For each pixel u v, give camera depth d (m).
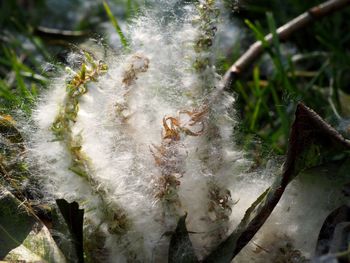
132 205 0.29
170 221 0.29
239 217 0.31
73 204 0.29
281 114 0.45
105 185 0.29
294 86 0.51
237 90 0.53
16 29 0.67
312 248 0.30
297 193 0.32
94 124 0.30
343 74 0.59
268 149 0.37
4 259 0.30
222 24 0.32
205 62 0.30
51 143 0.30
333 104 0.47
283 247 0.30
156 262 0.29
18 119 0.34
